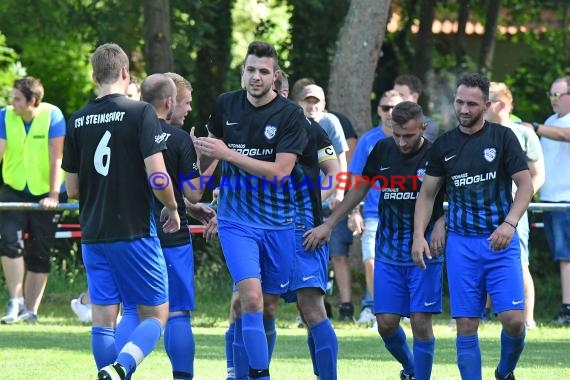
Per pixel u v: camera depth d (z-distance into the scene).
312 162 21.31
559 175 34.53
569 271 34.09
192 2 55.47
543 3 63.22
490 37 60.22
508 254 20.16
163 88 20.91
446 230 21.53
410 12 61.25
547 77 58.06
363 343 28.91
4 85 54.53
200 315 36.69
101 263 19.03
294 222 20.59
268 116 20.19
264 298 20.72
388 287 21.80
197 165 20.91
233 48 62.88
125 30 56.34
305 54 57.75
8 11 56.97
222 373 23.19
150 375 22.77
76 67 64.19
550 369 24.05
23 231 33.97
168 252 20.41
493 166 20.30
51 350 26.36
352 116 42.91
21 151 33.88
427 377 21.48
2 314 36.19
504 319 20.17
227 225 20.23
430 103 58.94
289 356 26.14
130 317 19.62
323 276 21.20
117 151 18.61
